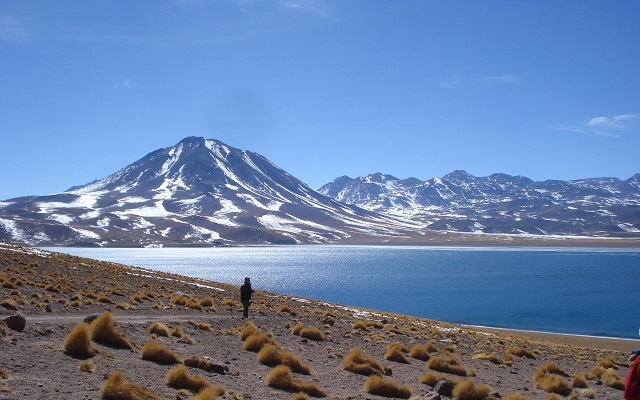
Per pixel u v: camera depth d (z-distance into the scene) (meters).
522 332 69.62
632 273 181.38
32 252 62.31
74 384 13.52
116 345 19.22
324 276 164.88
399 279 157.75
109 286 39.78
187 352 20.67
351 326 38.09
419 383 21.33
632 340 64.06
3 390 12.14
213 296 46.34
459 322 80.88
